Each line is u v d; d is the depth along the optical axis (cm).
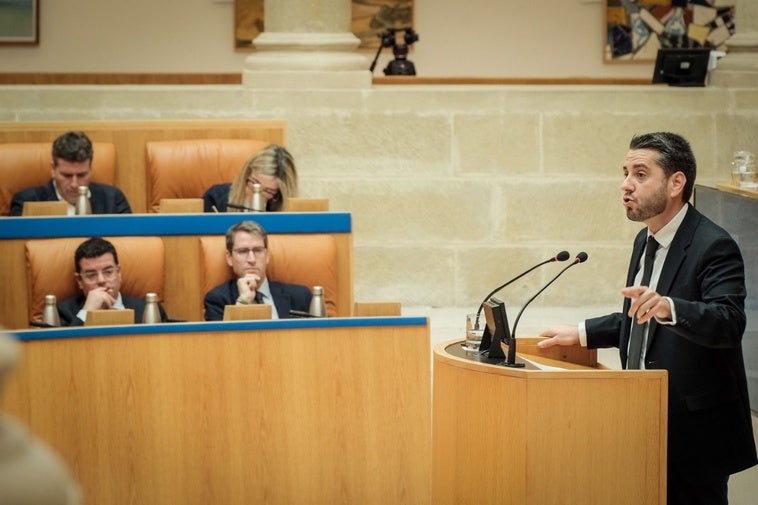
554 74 3072
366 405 1002
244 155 1717
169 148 1702
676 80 1995
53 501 216
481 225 1939
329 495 999
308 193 1928
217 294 1304
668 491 880
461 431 852
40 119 1902
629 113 1936
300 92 1914
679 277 864
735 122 1948
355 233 1938
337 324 995
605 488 817
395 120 1919
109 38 3022
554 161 1934
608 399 812
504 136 1927
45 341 952
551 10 3056
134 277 1342
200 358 976
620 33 3058
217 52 3039
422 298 1945
